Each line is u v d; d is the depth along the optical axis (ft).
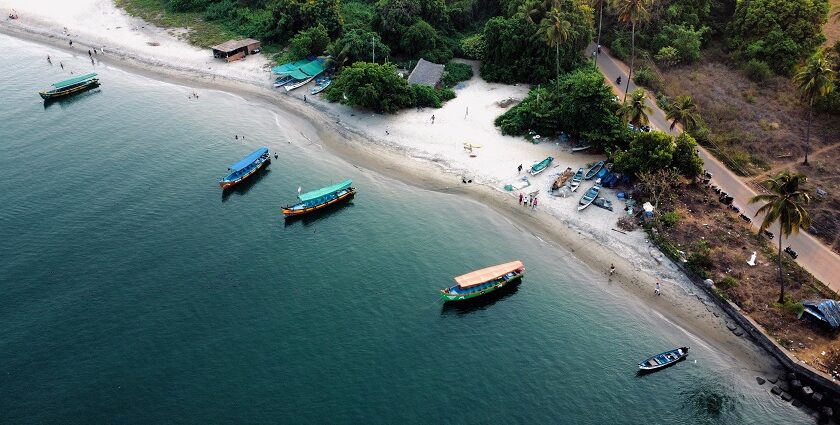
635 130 374.02
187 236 307.17
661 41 463.42
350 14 548.72
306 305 266.36
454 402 225.35
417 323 260.01
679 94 419.95
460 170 365.40
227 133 409.28
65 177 350.23
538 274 291.58
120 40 545.03
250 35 544.21
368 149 390.83
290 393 224.94
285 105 444.96
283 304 266.36
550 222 321.73
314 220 326.44
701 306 270.26
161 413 215.31
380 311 265.13
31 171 354.33
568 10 441.27
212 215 325.21
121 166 364.38
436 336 254.27
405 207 338.13
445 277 286.05
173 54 519.60
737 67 447.42
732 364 245.24
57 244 295.89
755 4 444.96
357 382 230.89
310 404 221.05
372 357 241.96
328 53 485.97
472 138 394.32
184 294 269.23
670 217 305.94
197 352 240.32
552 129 389.19
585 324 263.08
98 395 221.25
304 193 348.38
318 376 232.53
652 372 240.73
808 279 273.33
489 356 245.86
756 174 345.92
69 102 444.55
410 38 472.03
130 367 232.73
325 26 504.02
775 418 224.53
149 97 456.04
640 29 473.26
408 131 404.16
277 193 348.59
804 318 255.29
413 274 287.69
